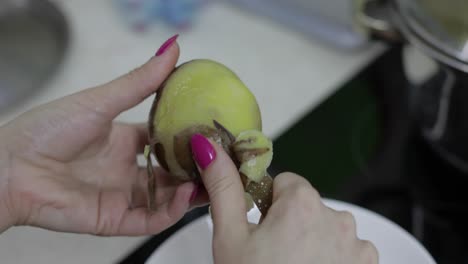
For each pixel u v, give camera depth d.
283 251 0.42
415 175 0.64
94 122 0.52
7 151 0.51
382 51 0.75
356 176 0.64
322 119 0.69
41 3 0.83
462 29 0.58
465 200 0.62
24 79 0.75
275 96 0.70
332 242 0.43
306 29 0.77
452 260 0.58
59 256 0.58
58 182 0.52
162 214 0.52
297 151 0.66
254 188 0.45
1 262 0.57
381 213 0.62
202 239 0.55
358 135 0.67
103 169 0.55
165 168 0.47
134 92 0.51
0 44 0.80
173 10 0.80
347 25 0.75
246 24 0.81
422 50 0.58
